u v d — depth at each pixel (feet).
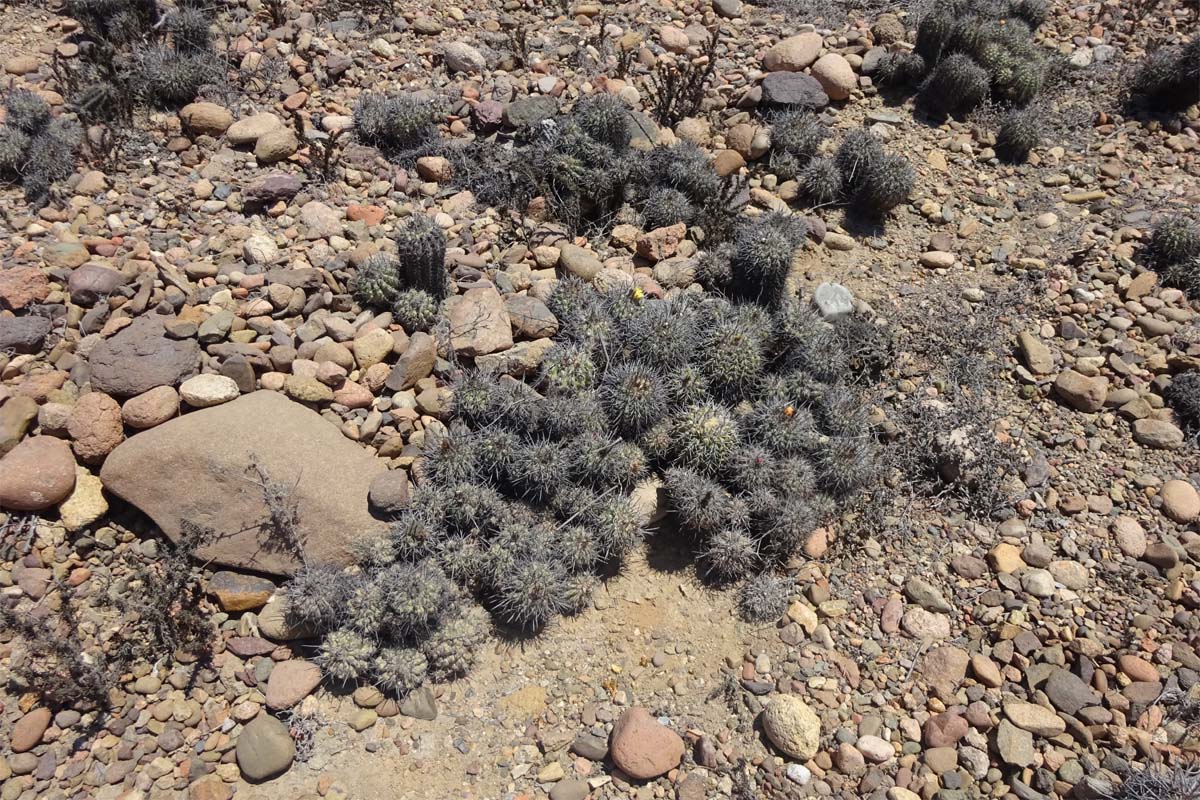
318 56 5.22
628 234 4.56
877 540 3.66
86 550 3.38
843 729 3.15
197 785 3.00
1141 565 3.53
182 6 5.33
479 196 4.70
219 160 4.55
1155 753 3.02
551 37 5.65
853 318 4.19
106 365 3.52
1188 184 5.07
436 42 5.48
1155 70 5.45
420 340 3.83
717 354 3.83
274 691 3.17
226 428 3.47
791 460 3.64
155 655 3.21
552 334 4.02
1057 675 3.21
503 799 3.03
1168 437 3.90
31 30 5.19
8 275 3.69
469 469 3.55
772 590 3.47
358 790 3.02
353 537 3.43
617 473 3.57
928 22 5.47
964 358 4.18
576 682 3.31
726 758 3.12
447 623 3.29
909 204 4.98
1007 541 3.64
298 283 3.97
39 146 4.31
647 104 5.31
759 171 5.03
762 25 5.99
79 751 3.04
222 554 3.38
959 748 3.11
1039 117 5.42
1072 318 4.37
